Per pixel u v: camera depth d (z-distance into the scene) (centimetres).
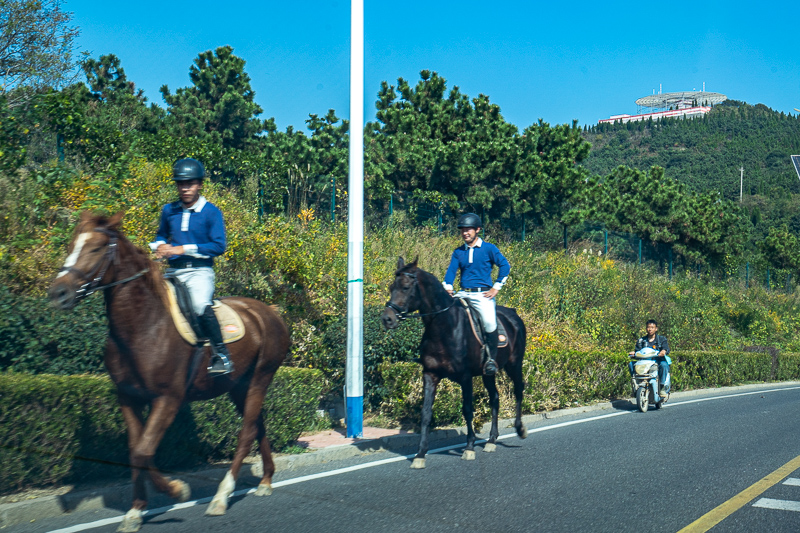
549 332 1700
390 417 1063
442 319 784
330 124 2911
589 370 1420
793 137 15025
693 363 1872
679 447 904
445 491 649
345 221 1905
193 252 571
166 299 540
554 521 554
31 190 1032
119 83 2927
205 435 702
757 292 3734
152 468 520
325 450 809
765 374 2267
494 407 902
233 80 3017
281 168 1934
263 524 532
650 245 3800
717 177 12794
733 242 4150
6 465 554
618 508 597
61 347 758
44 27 1563
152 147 1845
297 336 1092
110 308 514
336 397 1085
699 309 2583
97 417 613
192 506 583
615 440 959
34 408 570
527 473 734
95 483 617
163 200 1246
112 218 513
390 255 1684
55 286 470
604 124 18188
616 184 4009
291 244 1140
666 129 16612
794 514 588
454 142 2609
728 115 17600
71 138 1314
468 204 2648
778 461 816
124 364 520
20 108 1254
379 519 551
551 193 2859
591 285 2120
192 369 546
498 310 976
